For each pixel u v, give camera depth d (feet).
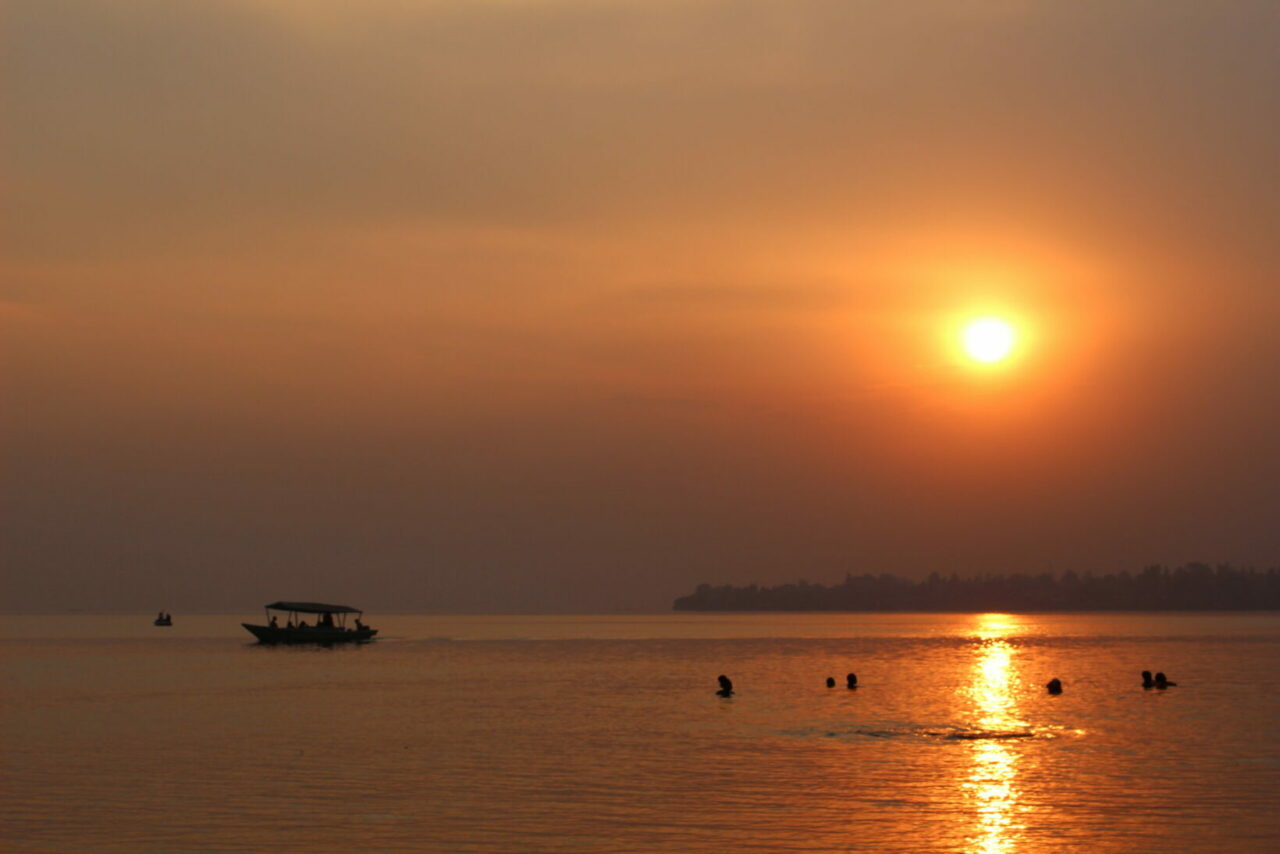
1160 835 103.55
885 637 632.38
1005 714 195.00
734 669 331.16
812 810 113.09
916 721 184.96
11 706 213.87
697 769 136.15
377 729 177.37
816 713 198.70
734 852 97.81
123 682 275.39
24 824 107.76
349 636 483.10
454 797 119.85
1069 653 422.82
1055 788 123.54
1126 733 167.73
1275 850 99.30
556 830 105.40
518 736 167.63
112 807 115.03
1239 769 134.82
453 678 292.61
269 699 228.63
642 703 220.02
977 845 100.37
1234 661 361.10
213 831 104.99
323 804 116.47
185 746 157.17
